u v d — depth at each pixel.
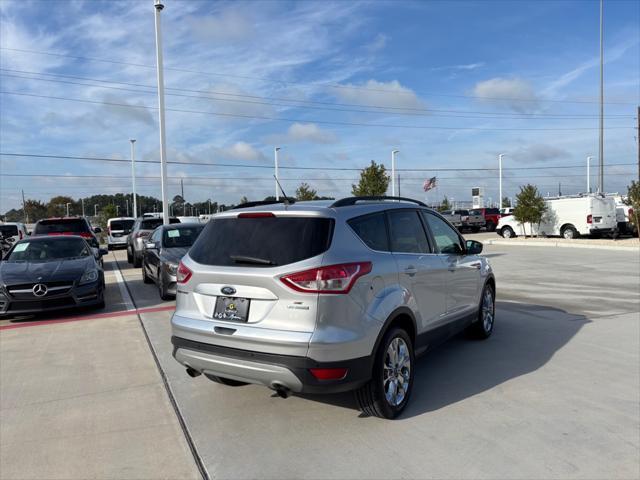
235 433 3.88
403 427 3.90
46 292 8.17
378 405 3.92
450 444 3.60
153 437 3.84
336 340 3.52
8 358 6.07
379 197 4.69
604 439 3.63
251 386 4.89
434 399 4.45
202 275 3.94
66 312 8.95
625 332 6.71
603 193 27.31
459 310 5.52
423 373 5.16
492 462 3.33
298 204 4.09
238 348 3.70
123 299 10.27
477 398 4.45
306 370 3.48
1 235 20.12
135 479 3.25
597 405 4.25
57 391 4.87
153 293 10.96
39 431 3.99
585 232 24.06
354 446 3.61
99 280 8.92
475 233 38.47
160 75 18.80
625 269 13.37
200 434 3.88
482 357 5.67
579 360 5.50
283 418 4.12
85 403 4.55
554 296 9.50
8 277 8.28
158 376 5.25
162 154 18.92
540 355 5.71
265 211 3.91
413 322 4.42
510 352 5.85
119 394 4.75
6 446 3.74
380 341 3.88
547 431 3.77
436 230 5.30
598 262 15.19
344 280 3.61
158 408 4.40
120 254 23.64
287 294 3.55
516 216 25.92
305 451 3.56
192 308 4.06
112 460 3.50
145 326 7.59
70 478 3.28
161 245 10.98
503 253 19.02
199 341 3.93
